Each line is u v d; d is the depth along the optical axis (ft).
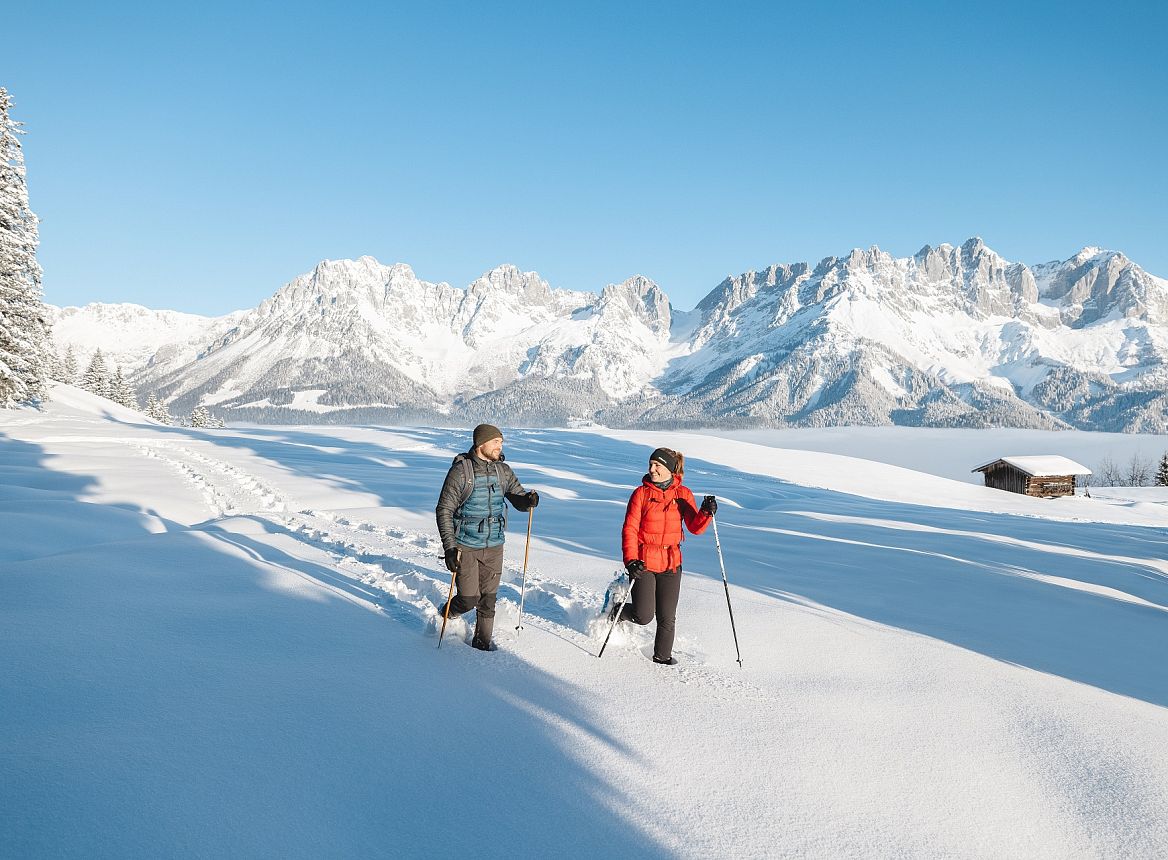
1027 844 10.60
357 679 14.93
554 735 13.03
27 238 123.03
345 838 9.51
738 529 46.65
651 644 18.75
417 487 62.54
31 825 9.11
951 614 24.32
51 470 56.34
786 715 14.67
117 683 13.70
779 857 9.86
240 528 33.50
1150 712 16.05
